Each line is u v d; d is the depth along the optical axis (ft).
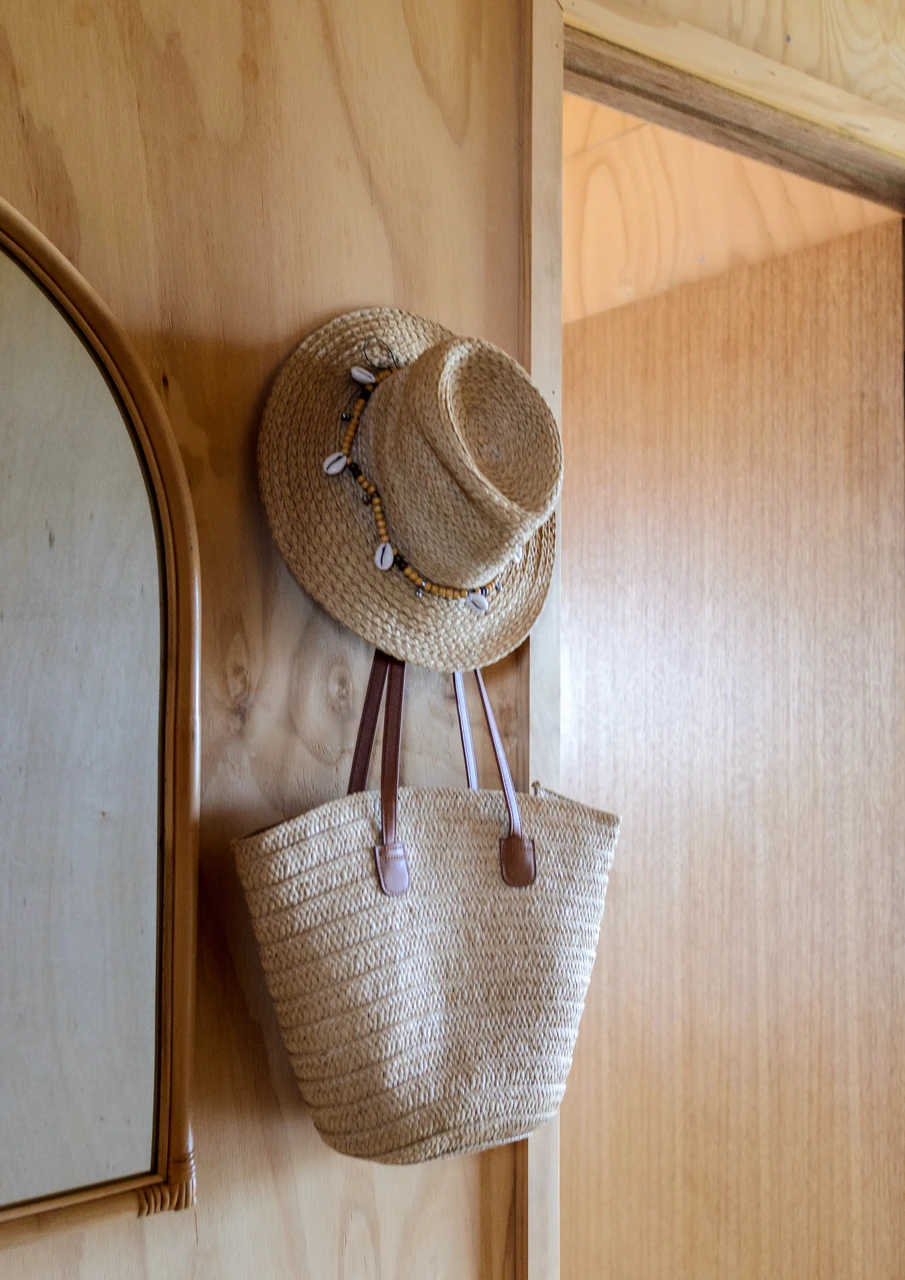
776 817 6.19
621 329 7.29
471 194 3.89
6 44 3.05
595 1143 7.36
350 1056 3.08
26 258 2.89
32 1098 2.85
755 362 6.36
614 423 7.34
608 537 7.37
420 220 3.78
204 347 3.35
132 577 3.03
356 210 3.65
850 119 4.81
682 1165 6.72
